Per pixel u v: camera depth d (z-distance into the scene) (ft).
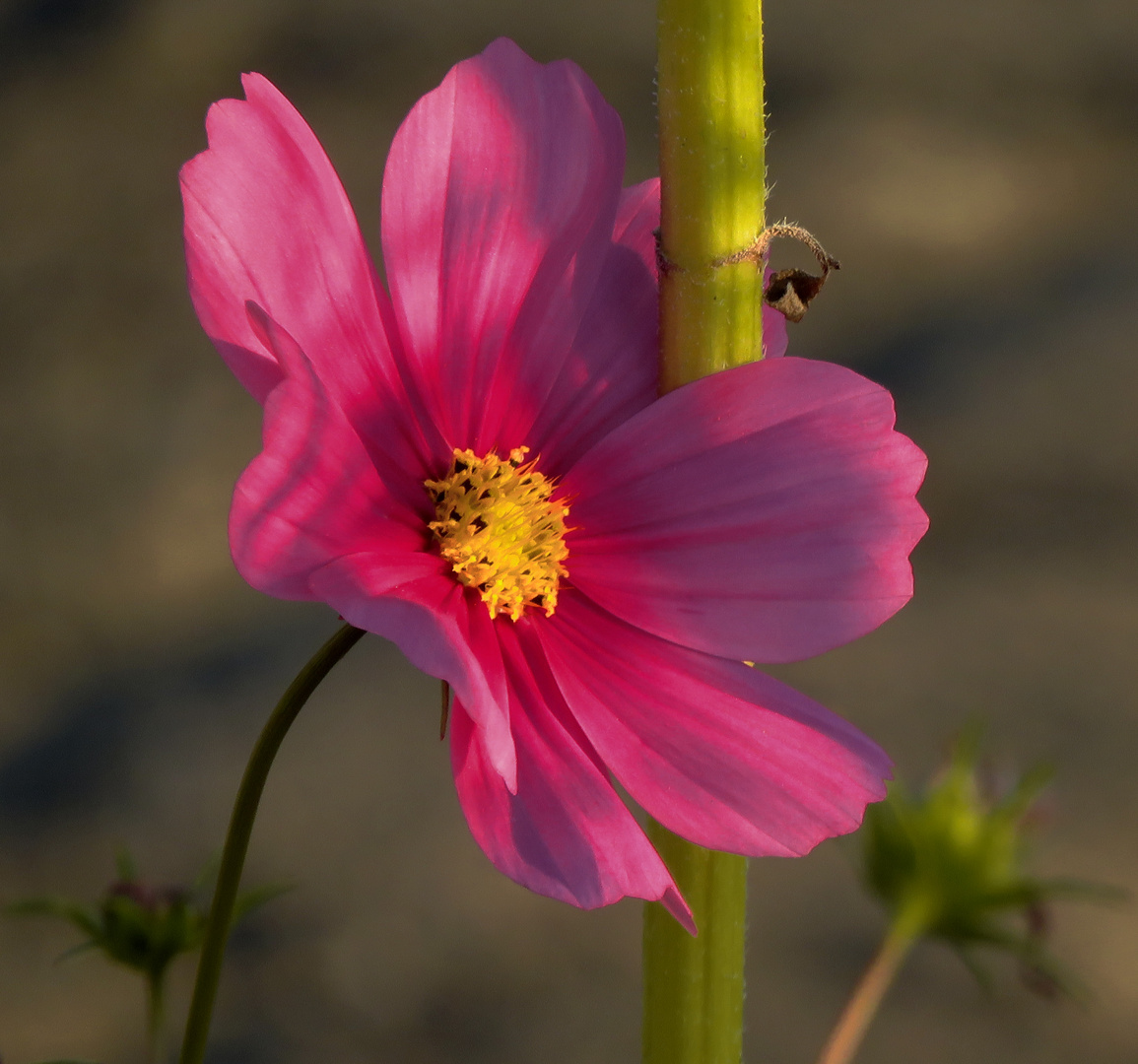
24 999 4.26
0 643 5.62
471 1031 4.02
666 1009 1.72
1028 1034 3.92
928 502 5.76
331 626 5.68
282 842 4.59
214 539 6.07
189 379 6.93
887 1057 3.86
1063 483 5.79
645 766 1.71
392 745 4.98
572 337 1.76
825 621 1.71
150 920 1.94
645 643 1.74
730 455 1.73
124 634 5.67
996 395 6.23
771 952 4.20
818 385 1.72
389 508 1.73
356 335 1.72
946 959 4.19
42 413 6.75
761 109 1.70
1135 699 4.79
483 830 1.68
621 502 1.74
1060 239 7.29
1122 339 6.48
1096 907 4.13
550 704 1.73
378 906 4.38
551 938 4.33
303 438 1.65
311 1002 4.10
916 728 4.74
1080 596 5.28
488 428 1.76
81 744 5.12
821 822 1.69
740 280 1.71
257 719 5.15
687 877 1.72
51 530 6.11
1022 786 2.10
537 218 1.75
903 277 7.13
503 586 1.75
